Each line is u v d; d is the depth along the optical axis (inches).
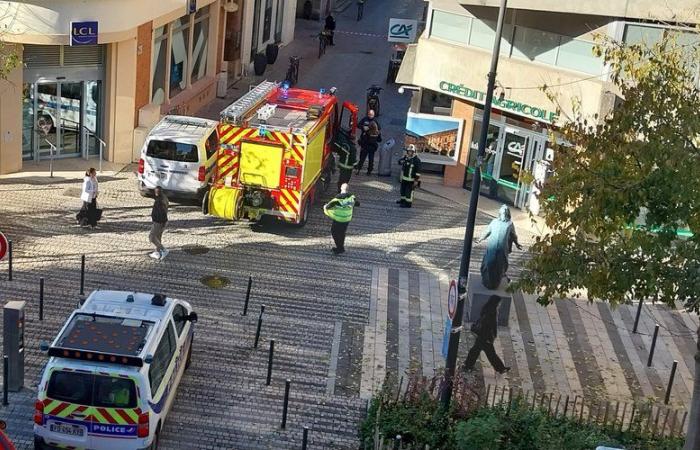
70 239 884.0
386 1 2397.9
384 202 1095.0
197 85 1369.3
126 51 1081.4
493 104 1083.3
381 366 729.0
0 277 788.6
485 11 1077.1
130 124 1111.0
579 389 729.0
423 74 1131.9
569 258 557.0
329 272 886.4
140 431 538.0
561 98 1024.2
